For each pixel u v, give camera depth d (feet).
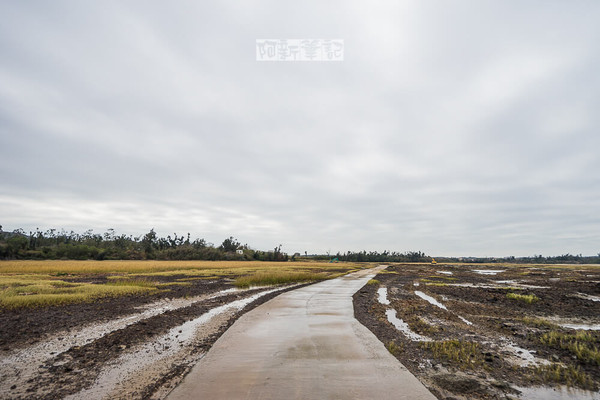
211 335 33.76
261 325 37.58
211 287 82.99
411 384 20.57
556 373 23.53
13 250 262.47
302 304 54.54
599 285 102.68
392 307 53.98
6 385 21.22
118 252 324.39
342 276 136.56
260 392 19.11
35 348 29.27
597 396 20.06
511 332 37.47
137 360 25.93
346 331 34.68
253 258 415.23
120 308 50.08
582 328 41.65
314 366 23.67
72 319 41.45
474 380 22.04
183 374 22.53
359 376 21.80
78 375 22.86
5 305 49.49
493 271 216.95
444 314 48.37
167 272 139.54
